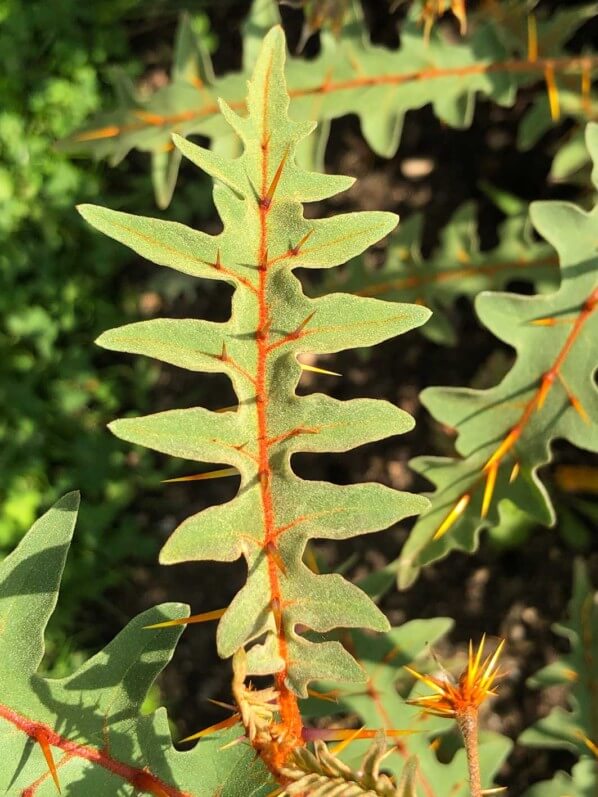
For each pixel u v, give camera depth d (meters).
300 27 0.76
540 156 0.73
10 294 0.76
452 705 0.22
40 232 0.77
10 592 0.24
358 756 0.39
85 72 0.78
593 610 0.47
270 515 0.22
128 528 0.75
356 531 0.22
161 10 0.78
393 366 0.74
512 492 0.38
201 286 0.78
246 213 0.21
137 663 0.25
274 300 0.21
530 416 0.38
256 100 0.21
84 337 0.77
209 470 0.76
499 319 0.38
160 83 0.79
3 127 0.76
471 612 0.71
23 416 0.75
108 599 0.74
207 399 0.77
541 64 0.47
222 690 0.72
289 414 0.22
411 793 0.20
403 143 0.76
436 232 0.75
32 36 0.78
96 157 0.48
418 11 0.45
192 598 0.74
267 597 0.22
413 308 0.21
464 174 0.75
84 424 0.76
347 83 0.46
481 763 0.42
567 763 0.67
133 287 0.78
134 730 0.25
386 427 0.21
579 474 0.68
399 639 0.41
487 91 0.47
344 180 0.21
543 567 0.70
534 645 0.70
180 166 0.78
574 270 0.37
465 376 0.73
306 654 0.22
